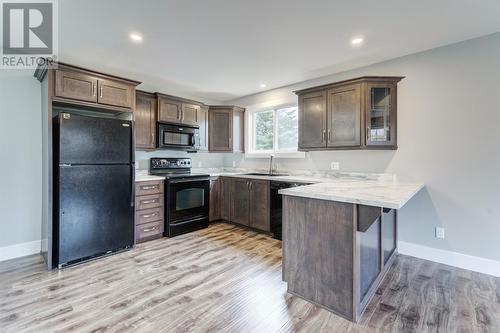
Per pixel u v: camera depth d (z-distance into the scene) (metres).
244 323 1.75
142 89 4.18
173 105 4.06
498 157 2.48
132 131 3.15
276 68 3.43
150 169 4.07
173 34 2.50
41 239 3.04
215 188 4.38
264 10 2.10
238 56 3.04
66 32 2.46
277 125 4.48
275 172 4.38
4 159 2.82
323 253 1.95
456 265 2.70
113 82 3.05
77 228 2.69
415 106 2.94
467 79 2.63
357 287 1.79
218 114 4.73
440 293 2.15
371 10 2.10
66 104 2.80
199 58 3.09
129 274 2.46
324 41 2.65
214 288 2.21
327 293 1.93
